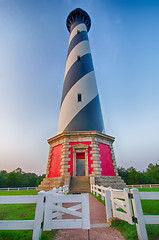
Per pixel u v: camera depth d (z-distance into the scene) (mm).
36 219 3783
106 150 19812
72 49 26328
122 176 59469
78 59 24828
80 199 4020
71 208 4129
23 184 54625
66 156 17922
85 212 3934
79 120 20000
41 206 3869
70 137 18922
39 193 3965
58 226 3836
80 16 31625
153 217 3945
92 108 21047
